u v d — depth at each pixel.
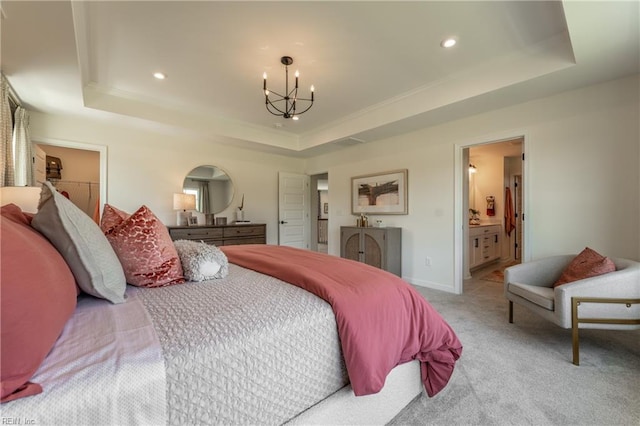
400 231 4.18
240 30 2.18
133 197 3.96
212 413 0.79
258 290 1.26
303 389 1.01
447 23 2.11
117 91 3.23
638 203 2.33
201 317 0.94
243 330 0.89
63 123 3.42
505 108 3.08
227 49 2.43
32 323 0.63
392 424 1.29
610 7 1.59
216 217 4.78
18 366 0.58
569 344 2.08
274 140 4.88
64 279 0.85
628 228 2.37
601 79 2.43
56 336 0.72
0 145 2.28
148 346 0.75
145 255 1.31
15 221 0.94
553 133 2.76
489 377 1.66
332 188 5.38
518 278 2.48
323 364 1.08
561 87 2.59
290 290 1.26
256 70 2.78
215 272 1.48
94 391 0.62
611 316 1.83
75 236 0.99
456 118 3.43
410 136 4.06
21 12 1.67
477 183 5.82
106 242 1.17
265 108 3.77
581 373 1.70
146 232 1.34
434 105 3.12
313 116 4.07
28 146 3.04
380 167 4.48
